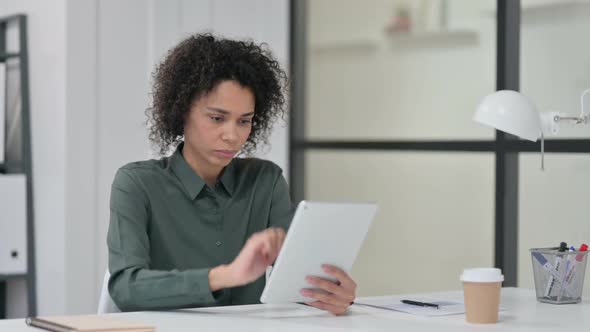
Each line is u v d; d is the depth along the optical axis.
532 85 3.83
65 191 4.05
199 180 2.42
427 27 4.35
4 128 4.20
